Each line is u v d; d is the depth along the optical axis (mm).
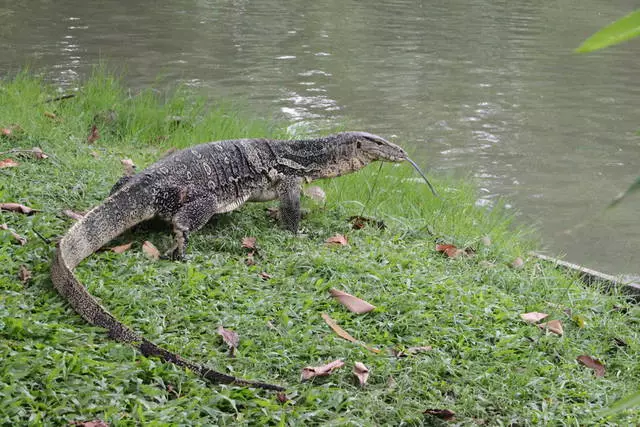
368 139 6324
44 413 3164
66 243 4512
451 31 17859
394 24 18375
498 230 7059
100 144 7805
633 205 8578
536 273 6004
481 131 10859
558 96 12828
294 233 5941
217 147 5758
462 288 5156
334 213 6516
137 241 5270
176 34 15875
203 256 5172
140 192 5152
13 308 3904
